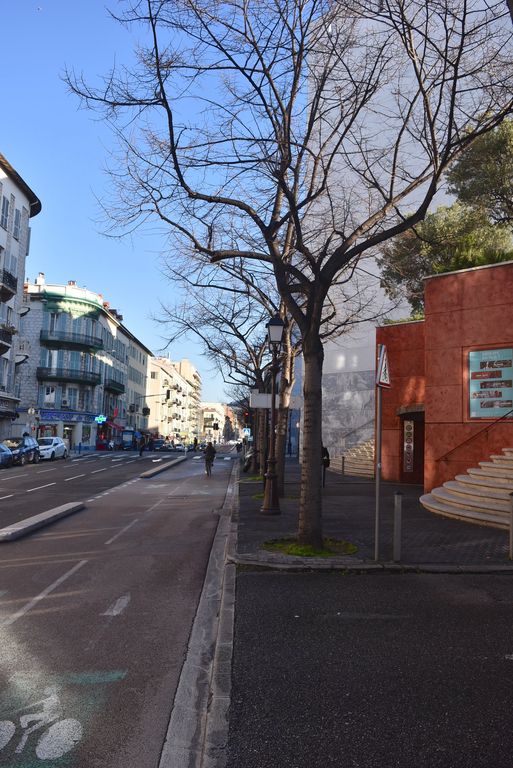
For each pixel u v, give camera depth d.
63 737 3.79
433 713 4.00
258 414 29.80
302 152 10.65
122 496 19.59
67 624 6.17
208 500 18.48
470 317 15.33
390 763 3.39
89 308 66.56
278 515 13.98
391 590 7.23
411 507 14.65
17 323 45.62
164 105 9.09
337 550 9.27
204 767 3.36
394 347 23.34
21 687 4.57
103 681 4.71
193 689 4.56
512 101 9.16
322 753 3.50
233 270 16.16
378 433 8.63
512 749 3.53
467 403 15.24
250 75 9.79
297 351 19.31
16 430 60.97
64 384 65.19
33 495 19.56
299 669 4.79
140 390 96.12
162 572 8.64
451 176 22.59
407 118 10.09
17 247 44.72
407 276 20.34
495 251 17.34
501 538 10.21
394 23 9.16
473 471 13.87
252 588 7.34
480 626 5.87
